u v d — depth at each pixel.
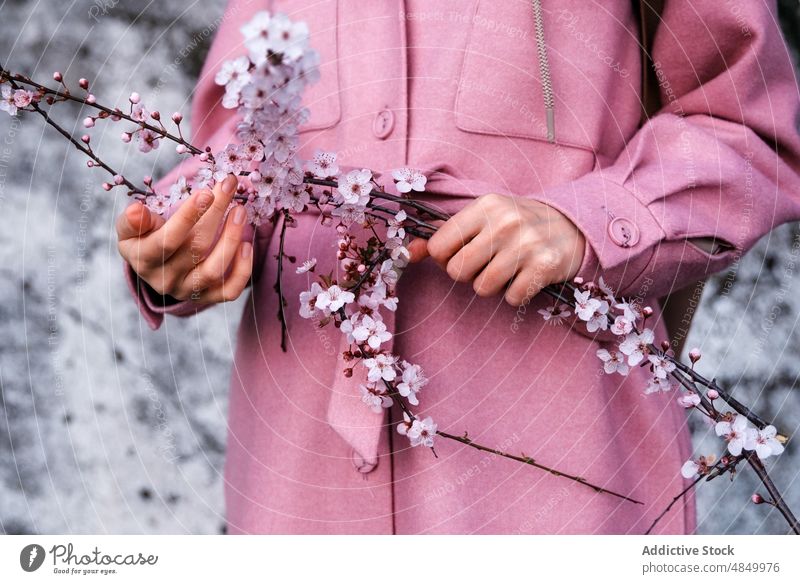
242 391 0.85
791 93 0.86
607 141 0.81
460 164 0.77
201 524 1.96
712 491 1.93
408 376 0.70
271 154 0.65
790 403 2.03
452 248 0.67
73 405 1.96
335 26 0.82
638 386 0.82
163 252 0.66
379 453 0.75
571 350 0.76
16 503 1.88
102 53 1.99
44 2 1.93
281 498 0.78
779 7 1.99
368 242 0.69
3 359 1.93
